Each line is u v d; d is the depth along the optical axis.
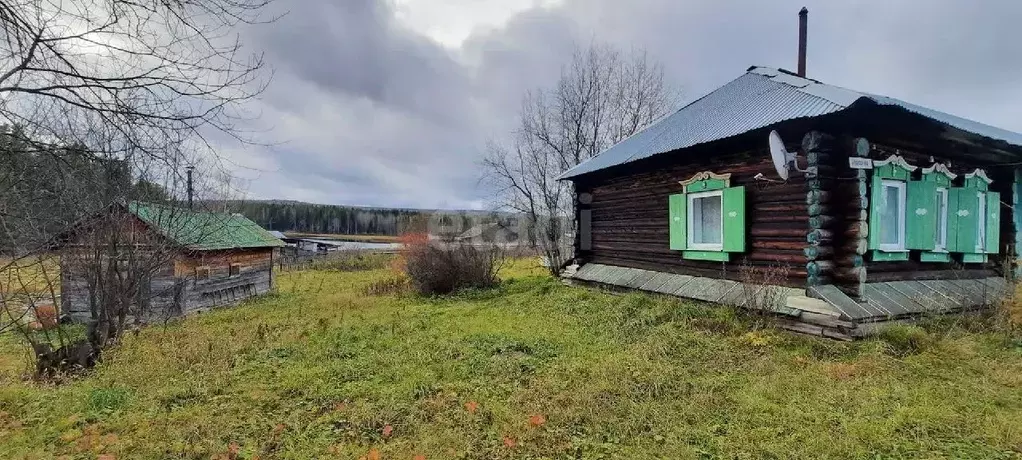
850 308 7.25
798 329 7.55
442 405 5.43
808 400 5.25
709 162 9.98
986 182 10.14
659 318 8.80
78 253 8.46
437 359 7.23
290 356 7.82
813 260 7.78
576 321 9.55
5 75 3.25
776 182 8.59
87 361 7.92
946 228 9.25
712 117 10.37
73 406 5.76
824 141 7.82
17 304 7.80
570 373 6.35
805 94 8.56
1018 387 5.47
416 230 22.02
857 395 5.27
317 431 4.98
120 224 8.68
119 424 5.23
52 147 3.86
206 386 6.36
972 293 8.92
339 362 7.27
